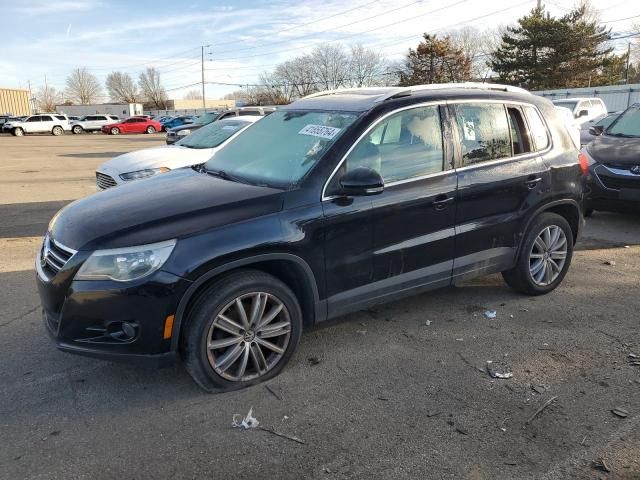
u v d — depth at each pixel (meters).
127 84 119.31
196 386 3.53
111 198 3.77
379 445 2.93
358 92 4.49
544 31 47.44
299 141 4.05
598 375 3.63
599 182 7.65
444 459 2.81
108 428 3.09
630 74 58.22
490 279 5.56
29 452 2.88
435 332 4.32
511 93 4.80
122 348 3.18
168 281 3.11
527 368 3.73
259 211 3.42
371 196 3.79
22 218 8.85
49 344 4.12
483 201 4.38
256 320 3.46
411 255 4.04
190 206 3.40
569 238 5.11
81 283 3.12
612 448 2.88
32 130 45.50
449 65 58.56
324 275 3.67
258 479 2.68
